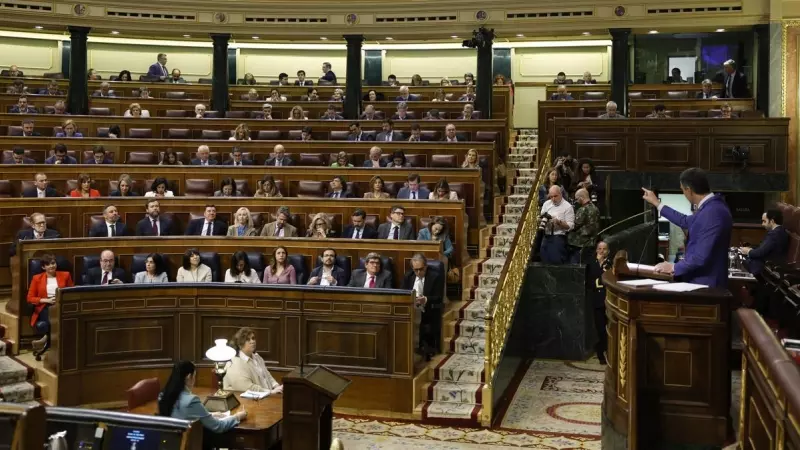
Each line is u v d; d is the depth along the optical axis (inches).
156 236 404.5
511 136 701.3
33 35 815.7
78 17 669.3
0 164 474.9
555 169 481.4
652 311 212.2
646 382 213.6
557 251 433.4
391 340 329.7
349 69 694.5
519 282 408.8
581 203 438.6
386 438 302.8
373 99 695.1
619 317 221.6
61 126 589.6
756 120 539.2
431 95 751.1
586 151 562.9
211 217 429.7
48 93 695.1
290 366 339.0
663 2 634.2
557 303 425.4
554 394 360.8
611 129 558.3
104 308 336.2
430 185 478.9
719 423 209.3
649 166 553.9
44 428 146.2
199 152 522.3
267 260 404.2
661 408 213.2
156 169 494.9
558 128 565.6
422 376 339.0
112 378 337.4
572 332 423.8
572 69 842.2
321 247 398.9
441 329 370.3
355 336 333.7
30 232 407.8
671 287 216.7
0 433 147.7
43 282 367.9
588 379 386.6
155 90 733.3
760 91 621.6
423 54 866.1
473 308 400.8
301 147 549.3
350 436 304.5
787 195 600.7
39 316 363.6
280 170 495.5
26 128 553.6
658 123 551.8
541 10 655.1
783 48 607.5
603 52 833.5
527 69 851.4
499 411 335.9
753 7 620.1
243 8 695.7
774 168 538.6
